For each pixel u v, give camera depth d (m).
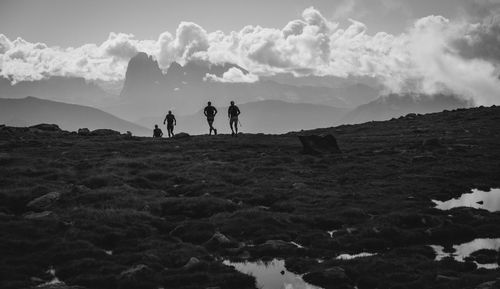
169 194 34.94
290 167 43.44
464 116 82.00
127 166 42.25
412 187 35.78
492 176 39.50
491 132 63.50
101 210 27.98
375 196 33.53
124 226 26.36
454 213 28.91
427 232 25.47
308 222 28.08
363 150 53.34
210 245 24.56
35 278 19.41
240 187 36.03
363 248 24.08
